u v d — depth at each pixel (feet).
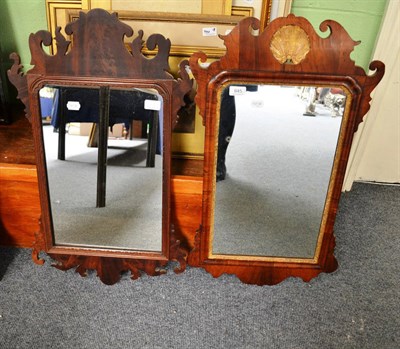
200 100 4.01
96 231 4.68
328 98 4.06
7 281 4.56
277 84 3.98
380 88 6.06
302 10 5.55
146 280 4.69
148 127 4.24
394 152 6.94
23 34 5.74
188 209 4.74
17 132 5.39
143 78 3.95
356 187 7.07
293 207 4.58
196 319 4.24
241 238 4.67
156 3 5.14
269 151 4.38
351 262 5.17
